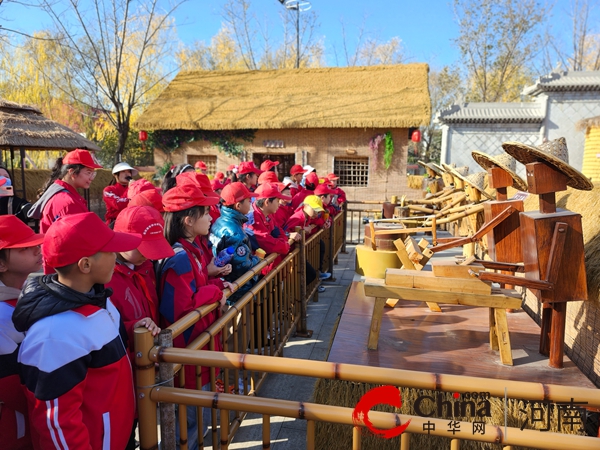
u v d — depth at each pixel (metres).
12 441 1.60
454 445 1.50
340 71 16.78
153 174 17.25
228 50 30.92
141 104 21.39
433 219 3.74
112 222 5.34
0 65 19.66
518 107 15.88
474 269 2.67
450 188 6.18
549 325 2.71
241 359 1.63
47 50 19.38
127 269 2.02
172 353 1.67
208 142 15.98
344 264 7.36
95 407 1.49
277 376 3.54
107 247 1.47
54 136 8.31
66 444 1.36
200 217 2.45
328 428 2.52
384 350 2.81
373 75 16.31
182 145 16.19
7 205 4.48
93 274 1.48
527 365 2.59
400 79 15.87
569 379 2.42
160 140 16.19
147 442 1.72
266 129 15.48
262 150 15.66
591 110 14.95
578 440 1.38
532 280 2.35
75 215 1.48
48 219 3.51
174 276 2.19
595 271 2.54
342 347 2.86
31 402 1.39
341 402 2.47
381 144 14.93
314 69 17.09
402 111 14.44
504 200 3.03
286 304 3.81
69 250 1.42
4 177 4.43
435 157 31.88
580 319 2.79
